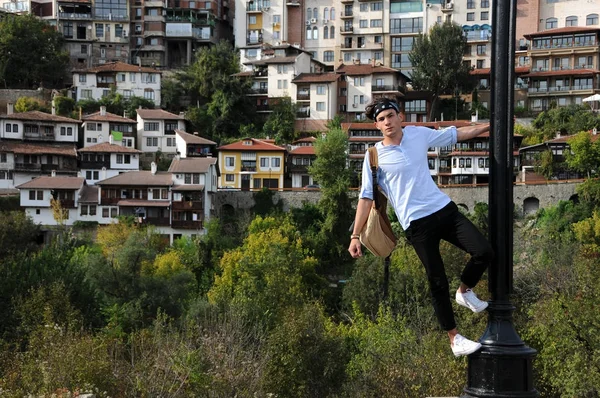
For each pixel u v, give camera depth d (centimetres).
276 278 5084
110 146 9531
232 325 3447
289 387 3272
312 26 13038
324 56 12975
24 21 12162
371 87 11319
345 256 7600
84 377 2092
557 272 4441
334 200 7731
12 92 11525
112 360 2459
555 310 2594
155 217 8369
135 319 4731
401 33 12594
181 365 2256
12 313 3944
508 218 766
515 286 4562
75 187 8344
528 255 6731
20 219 7394
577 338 2466
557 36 11350
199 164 8544
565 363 2398
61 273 4534
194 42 13588
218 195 8744
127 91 11606
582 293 2748
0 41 11875
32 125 9675
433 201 764
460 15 12344
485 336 771
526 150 8994
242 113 11425
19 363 2272
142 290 5169
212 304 4712
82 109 11050
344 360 3412
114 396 2205
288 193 8631
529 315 3228
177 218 8356
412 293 4991
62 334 2530
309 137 10550
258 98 11644
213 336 2908
